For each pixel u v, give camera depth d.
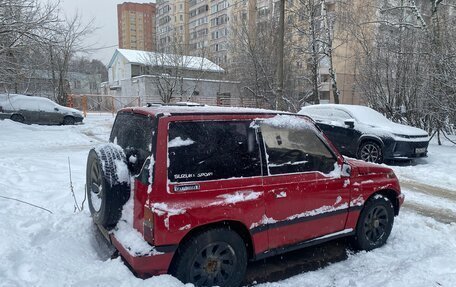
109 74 52.69
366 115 11.45
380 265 4.16
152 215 3.10
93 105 39.59
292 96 27.55
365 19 21.50
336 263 4.26
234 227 3.59
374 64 18.86
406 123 17.16
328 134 11.57
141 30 75.31
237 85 35.34
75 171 8.48
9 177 7.45
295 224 3.86
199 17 76.62
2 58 15.12
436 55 13.74
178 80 36.91
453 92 13.19
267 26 29.28
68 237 4.19
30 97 20.33
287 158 3.88
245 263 3.58
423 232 5.18
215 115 3.52
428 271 3.87
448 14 16.55
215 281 3.42
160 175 3.16
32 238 4.20
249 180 3.56
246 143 3.63
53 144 13.50
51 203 5.89
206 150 3.40
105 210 3.43
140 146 3.49
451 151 12.96
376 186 4.56
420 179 8.88
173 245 3.17
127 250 3.20
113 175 3.42
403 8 17.95
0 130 15.98
